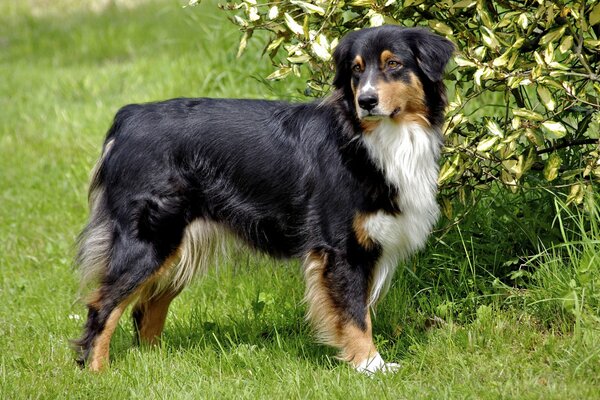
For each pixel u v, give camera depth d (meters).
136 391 6.52
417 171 6.59
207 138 6.85
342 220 6.59
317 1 6.96
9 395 6.40
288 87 11.50
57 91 17.33
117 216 6.84
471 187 7.22
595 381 6.04
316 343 7.34
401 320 7.53
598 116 6.72
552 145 7.26
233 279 8.66
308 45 7.04
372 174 6.50
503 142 6.61
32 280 9.45
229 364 6.97
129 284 6.79
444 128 6.83
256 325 7.76
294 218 6.83
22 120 15.87
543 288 7.12
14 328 8.02
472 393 6.04
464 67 6.85
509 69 6.53
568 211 7.05
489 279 7.69
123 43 20.94
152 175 6.78
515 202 7.79
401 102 6.40
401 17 7.11
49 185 12.60
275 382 6.59
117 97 16.19
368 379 6.45
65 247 10.48
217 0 16.44
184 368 6.92
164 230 6.82
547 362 6.54
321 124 6.72
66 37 22.39
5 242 10.69
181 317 8.17
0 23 24.92
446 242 7.83
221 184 6.91
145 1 25.66
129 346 7.50
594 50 6.93
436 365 6.67
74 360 7.07
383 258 6.76
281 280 8.50
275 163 6.80
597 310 6.65
